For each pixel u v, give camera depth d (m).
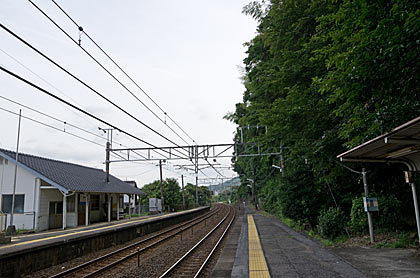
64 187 20.14
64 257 10.88
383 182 13.52
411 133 6.48
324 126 13.13
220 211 50.56
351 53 7.07
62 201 22.64
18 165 20.64
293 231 16.67
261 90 19.72
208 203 89.25
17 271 8.84
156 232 20.39
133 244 14.15
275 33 15.37
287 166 24.64
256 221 25.92
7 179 21.05
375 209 10.31
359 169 13.72
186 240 16.41
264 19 16.84
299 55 13.70
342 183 15.98
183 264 10.14
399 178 12.77
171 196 48.69
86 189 22.41
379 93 7.51
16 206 20.66
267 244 12.24
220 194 148.00
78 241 11.74
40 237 15.00
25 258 9.17
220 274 8.36
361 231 11.74
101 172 33.88
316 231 15.30
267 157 33.62
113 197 29.16
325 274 6.89
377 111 7.64
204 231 20.84
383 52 6.42
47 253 10.09
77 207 23.02
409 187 12.24
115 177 35.25
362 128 8.71
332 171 14.27
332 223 12.09
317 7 12.77
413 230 10.63
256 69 22.45
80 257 11.66
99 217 26.86
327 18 9.13
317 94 13.01
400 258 7.91
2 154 20.66
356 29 7.69
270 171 38.75
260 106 21.16
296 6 14.01
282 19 14.73
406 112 7.14
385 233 10.84
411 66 6.66
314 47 12.21
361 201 11.98
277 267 7.93
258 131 26.56
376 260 7.87
